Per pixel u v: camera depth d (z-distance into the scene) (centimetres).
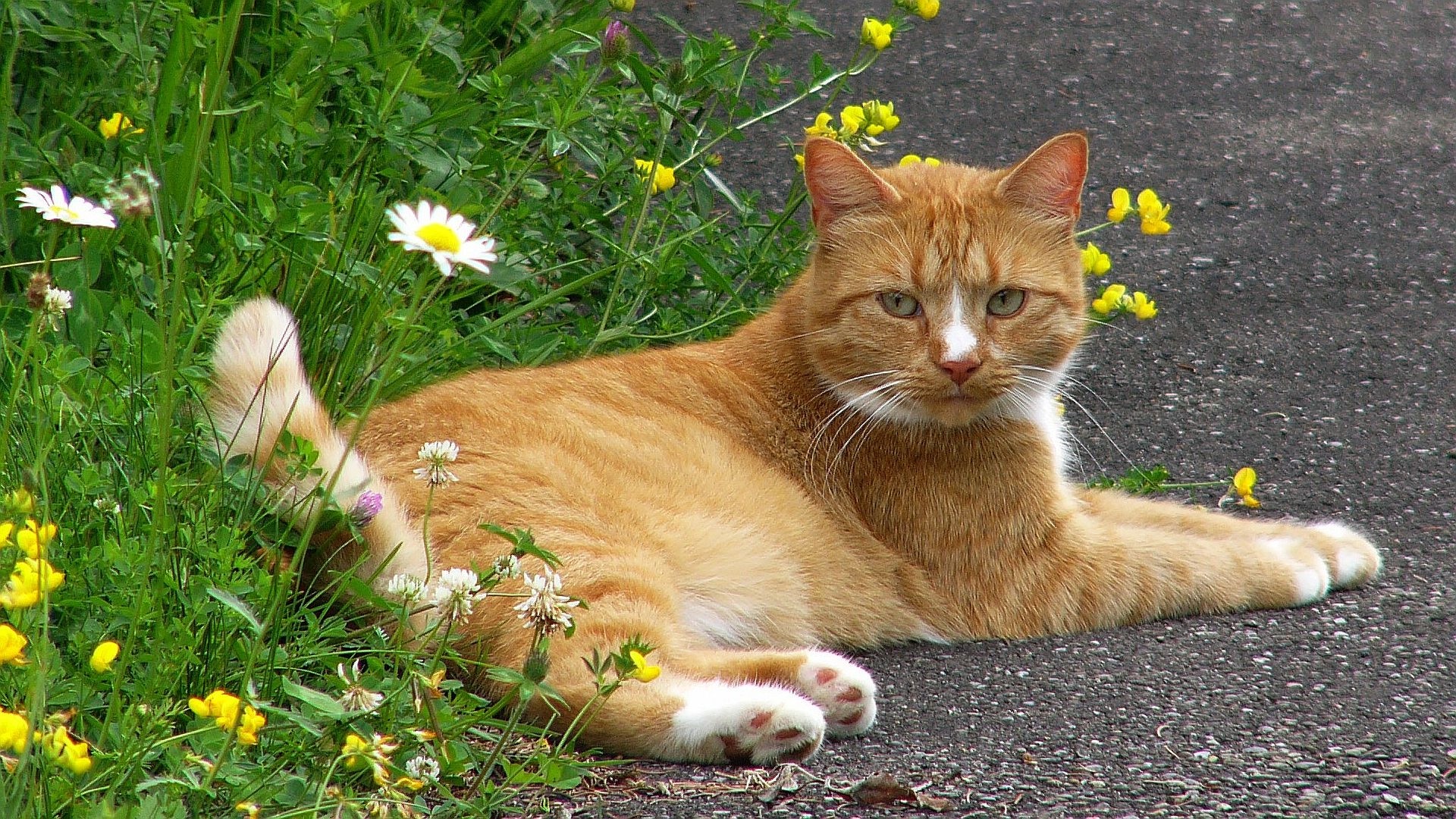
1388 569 461
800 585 420
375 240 459
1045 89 916
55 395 332
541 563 363
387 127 453
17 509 258
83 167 414
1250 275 708
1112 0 1057
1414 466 540
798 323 461
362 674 309
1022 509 440
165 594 299
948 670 400
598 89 521
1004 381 428
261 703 261
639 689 329
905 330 431
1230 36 1007
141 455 327
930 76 922
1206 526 484
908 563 442
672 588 379
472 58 548
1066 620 438
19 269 420
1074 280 448
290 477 325
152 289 401
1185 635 419
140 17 457
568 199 524
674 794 307
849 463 446
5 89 423
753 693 322
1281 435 569
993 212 430
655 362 452
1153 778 314
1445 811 296
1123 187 798
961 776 317
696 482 412
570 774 297
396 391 437
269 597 302
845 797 305
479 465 385
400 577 308
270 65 504
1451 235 749
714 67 516
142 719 261
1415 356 630
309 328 420
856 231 438
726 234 582
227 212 415
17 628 246
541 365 492
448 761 283
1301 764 320
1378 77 950
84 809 243
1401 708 352
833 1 1017
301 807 263
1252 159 834
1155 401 599
